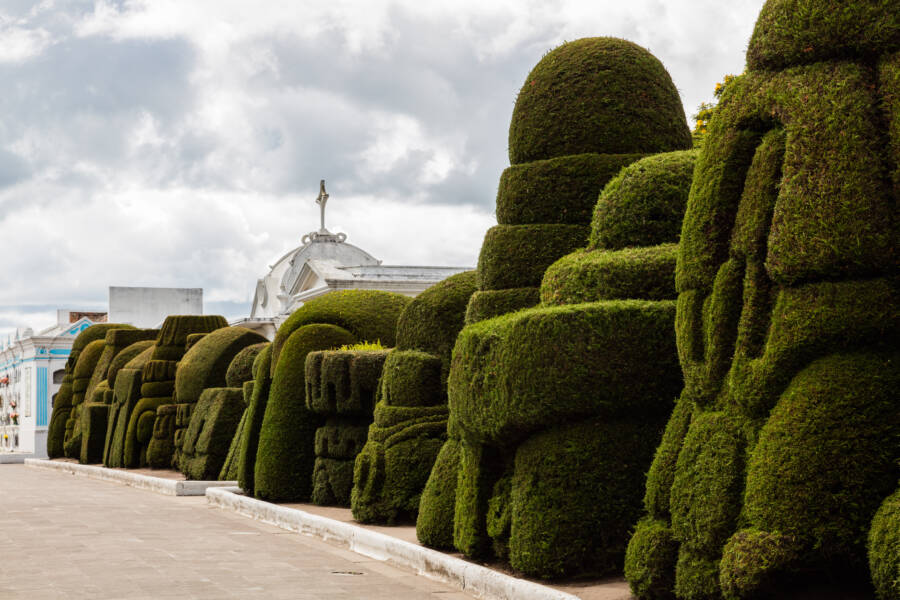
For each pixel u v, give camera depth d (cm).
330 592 1083
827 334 761
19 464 4400
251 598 1042
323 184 4491
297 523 1645
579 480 1019
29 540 1516
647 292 1044
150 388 3008
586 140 1284
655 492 905
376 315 1973
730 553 777
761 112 831
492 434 1105
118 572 1208
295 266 4256
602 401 1002
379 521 1535
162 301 6347
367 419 1773
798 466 748
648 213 1102
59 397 4025
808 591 771
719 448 830
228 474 2383
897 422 732
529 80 1353
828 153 768
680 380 998
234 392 2512
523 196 1296
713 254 873
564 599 901
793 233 778
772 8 830
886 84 757
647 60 1323
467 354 1152
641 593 898
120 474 2897
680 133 1320
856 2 770
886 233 744
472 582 1072
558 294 1104
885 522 700
